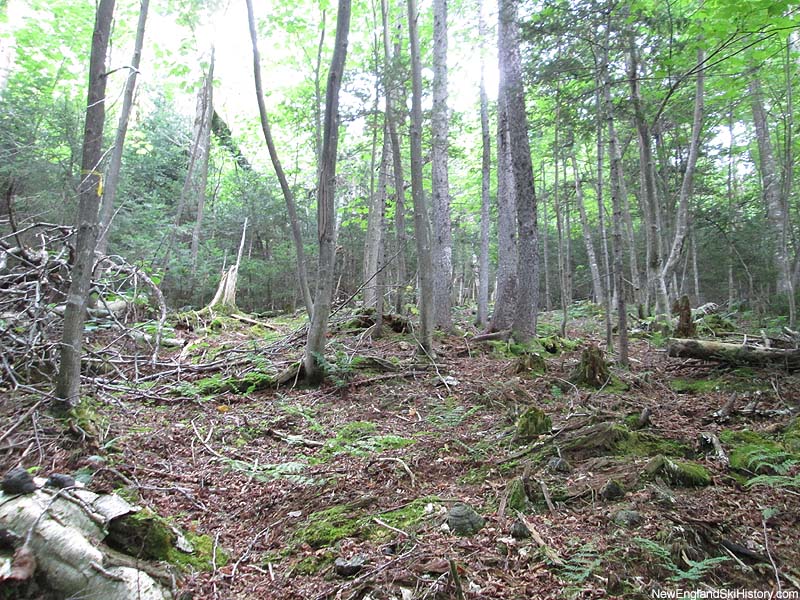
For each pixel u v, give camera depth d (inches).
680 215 512.4
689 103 519.2
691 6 387.5
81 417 208.2
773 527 127.0
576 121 410.0
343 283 767.7
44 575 104.4
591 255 826.8
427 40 605.0
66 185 469.1
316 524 153.7
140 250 562.3
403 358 370.0
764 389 250.8
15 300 275.3
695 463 162.7
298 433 243.3
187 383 300.2
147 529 127.0
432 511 153.3
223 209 805.2
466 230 1112.8
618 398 260.8
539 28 326.6
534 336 436.8
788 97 476.1
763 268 629.6
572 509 144.8
